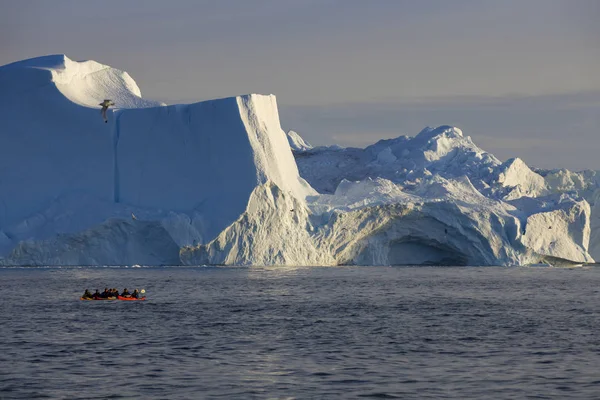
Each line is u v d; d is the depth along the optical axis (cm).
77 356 8019
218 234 18875
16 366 7550
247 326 9931
